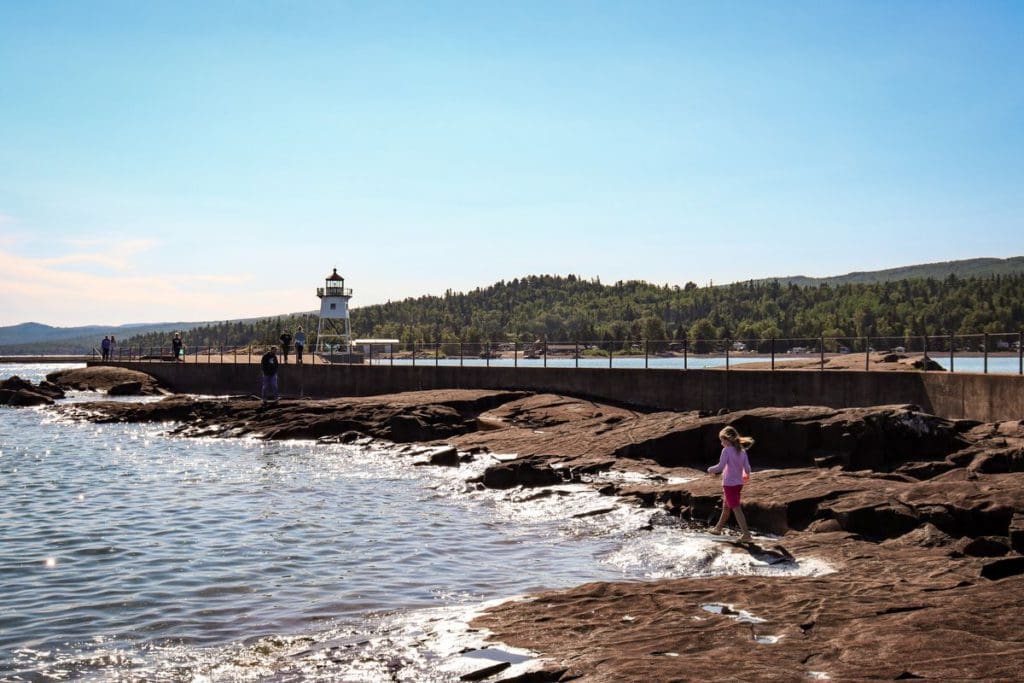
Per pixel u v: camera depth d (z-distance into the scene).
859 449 19.72
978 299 173.62
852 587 10.59
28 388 57.94
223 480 23.62
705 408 33.22
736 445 14.69
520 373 40.38
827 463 19.59
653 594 10.72
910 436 19.81
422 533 16.31
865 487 15.52
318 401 39.59
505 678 7.91
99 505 19.55
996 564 10.78
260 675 8.69
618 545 15.05
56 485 22.75
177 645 9.71
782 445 21.38
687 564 13.19
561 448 24.89
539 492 19.86
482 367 42.12
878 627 8.70
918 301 178.38
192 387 60.41
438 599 11.62
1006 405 23.30
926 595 9.90
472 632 9.70
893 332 158.12
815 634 8.74
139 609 11.19
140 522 17.44
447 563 13.84
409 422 31.92
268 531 16.50
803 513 15.27
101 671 8.87
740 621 9.35
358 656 9.16
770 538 14.85
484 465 24.69
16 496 20.89
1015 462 16.47
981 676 7.07
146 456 29.53
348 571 13.29
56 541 15.54
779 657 7.97
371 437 32.22
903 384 27.95
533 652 8.82
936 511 13.50
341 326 78.69
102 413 44.00
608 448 23.62
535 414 31.59
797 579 11.21
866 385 28.80
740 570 12.55
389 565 13.70
